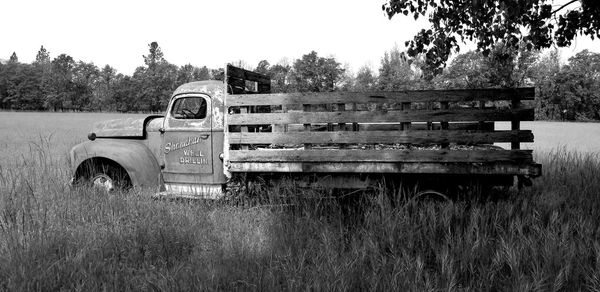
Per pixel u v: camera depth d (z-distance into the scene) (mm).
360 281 3818
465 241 4527
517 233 4902
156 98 108062
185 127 6770
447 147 5461
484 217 5094
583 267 3969
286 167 5773
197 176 6727
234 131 6352
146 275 4016
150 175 6715
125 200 5961
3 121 47344
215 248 4629
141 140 7145
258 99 5918
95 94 121938
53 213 5320
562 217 5070
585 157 9977
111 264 4188
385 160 5461
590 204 5816
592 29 7574
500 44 8234
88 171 7027
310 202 5707
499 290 3809
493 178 5574
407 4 7102
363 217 5621
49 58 155000
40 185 6316
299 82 88688
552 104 78625
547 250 4141
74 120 51031
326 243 4520
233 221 5523
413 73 68625
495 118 5207
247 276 3869
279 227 5070
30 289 3666
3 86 122688
